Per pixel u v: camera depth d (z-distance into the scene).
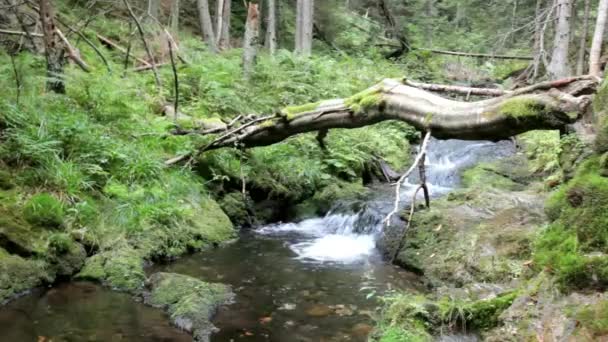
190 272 5.95
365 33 20.73
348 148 10.13
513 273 5.08
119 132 7.65
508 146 13.04
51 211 5.68
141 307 4.93
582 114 4.50
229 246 7.08
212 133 8.08
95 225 6.07
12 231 5.24
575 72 16.94
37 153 6.13
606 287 3.47
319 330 4.61
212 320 4.72
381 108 6.45
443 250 6.12
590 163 4.01
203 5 15.36
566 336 3.30
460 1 23.14
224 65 11.07
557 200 4.15
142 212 6.45
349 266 6.42
